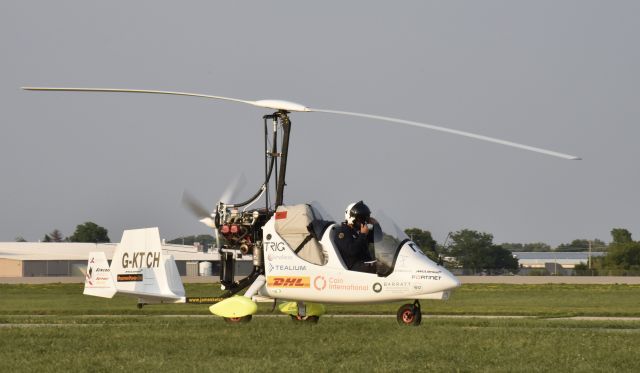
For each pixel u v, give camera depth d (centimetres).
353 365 3453
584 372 3325
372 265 5031
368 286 5019
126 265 5884
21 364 3531
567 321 5756
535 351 3816
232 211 5391
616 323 5556
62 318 6062
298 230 5144
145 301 5872
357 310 7631
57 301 9919
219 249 5450
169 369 3403
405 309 5094
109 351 3881
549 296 11181
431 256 5288
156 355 3728
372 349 3866
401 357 3666
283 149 5119
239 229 5350
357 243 5069
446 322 5462
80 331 4625
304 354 3731
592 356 3681
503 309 8325
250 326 4862
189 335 4372
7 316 6756
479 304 9325
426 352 3778
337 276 5069
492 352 3788
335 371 3338
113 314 7325
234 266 5444
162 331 4600
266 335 4347
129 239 5900
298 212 5147
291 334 4388
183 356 3712
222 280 5447
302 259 5138
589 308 8575
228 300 5231
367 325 4859
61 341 4175
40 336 4388
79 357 3688
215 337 4291
